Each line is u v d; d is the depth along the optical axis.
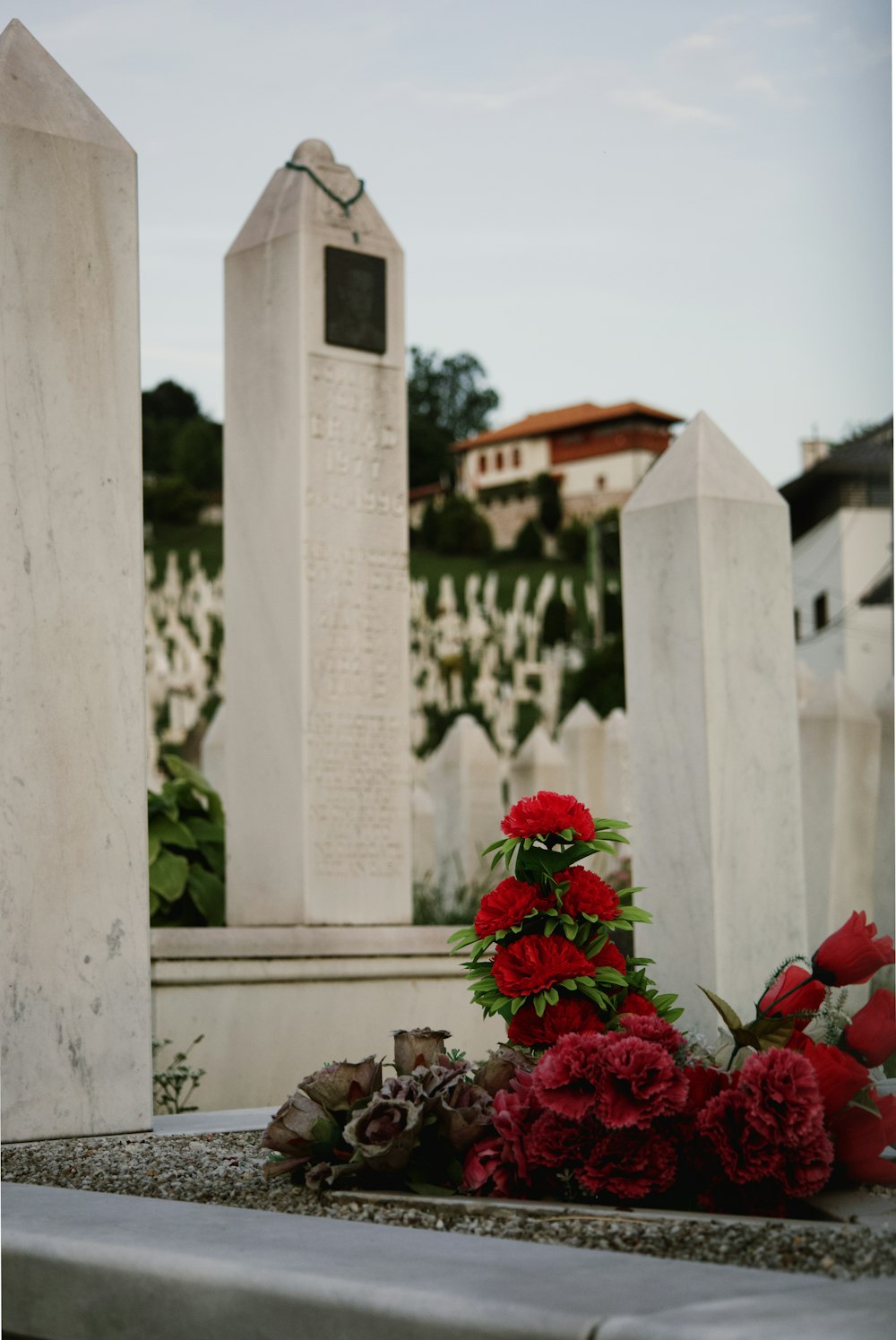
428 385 49.94
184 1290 2.26
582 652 35.19
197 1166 3.46
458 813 11.09
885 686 7.32
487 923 3.48
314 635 7.32
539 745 11.45
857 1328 1.74
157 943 6.45
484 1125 2.94
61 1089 4.05
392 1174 2.96
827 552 14.77
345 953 6.93
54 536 4.20
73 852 4.15
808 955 5.71
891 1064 3.27
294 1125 3.09
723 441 5.95
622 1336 1.77
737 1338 1.71
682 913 5.61
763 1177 2.66
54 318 4.26
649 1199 2.76
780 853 5.71
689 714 5.64
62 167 4.31
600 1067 2.77
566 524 46.34
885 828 7.28
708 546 5.65
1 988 3.99
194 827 7.83
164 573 36.59
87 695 4.21
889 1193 2.74
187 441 40.09
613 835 3.61
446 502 45.19
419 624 33.66
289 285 7.49
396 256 7.80
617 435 47.62
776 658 5.80
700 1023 5.52
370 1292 2.04
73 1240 2.46
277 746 7.35
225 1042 6.55
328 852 7.27
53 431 4.22
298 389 7.41
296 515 7.37
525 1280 2.05
